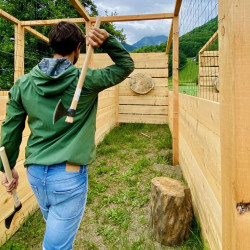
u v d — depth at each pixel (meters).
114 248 2.16
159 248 2.08
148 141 5.76
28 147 1.33
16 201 1.57
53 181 1.24
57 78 1.19
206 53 2.93
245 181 0.93
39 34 4.89
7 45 7.93
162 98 7.88
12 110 1.31
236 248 0.94
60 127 1.25
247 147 0.92
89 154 1.32
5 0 7.98
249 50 0.91
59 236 1.29
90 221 2.55
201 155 2.16
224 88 1.06
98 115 5.46
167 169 3.90
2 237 2.17
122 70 1.37
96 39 1.29
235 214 0.95
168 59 7.75
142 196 2.97
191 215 2.16
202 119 2.13
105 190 3.22
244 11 0.91
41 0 7.70
